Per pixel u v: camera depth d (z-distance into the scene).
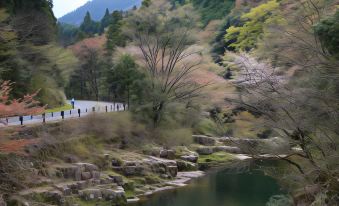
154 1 54.97
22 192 20.14
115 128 35.88
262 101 18.23
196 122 45.62
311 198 17.44
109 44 70.31
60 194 21.56
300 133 17.02
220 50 63.94
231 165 18.39
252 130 20.75
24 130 24.20
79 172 25.03
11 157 20.84
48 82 46.22
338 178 16.72
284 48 19.17
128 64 45.41
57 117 33.09
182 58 44.84
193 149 42.06
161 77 43.50
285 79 18.98
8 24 36.25
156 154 37.31
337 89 15.45
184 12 47.16
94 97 77.19
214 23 69.69
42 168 23.36
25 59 38.81
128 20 46.09
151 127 41.44
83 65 73.81
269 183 31.95
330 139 15.54
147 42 44.53
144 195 27.81
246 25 51.47
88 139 30.98
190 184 31.86
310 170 16.64
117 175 27.75
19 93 36.50
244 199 26.19
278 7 41.34
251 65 22.55
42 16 43.47
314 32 17.56
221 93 36.16
